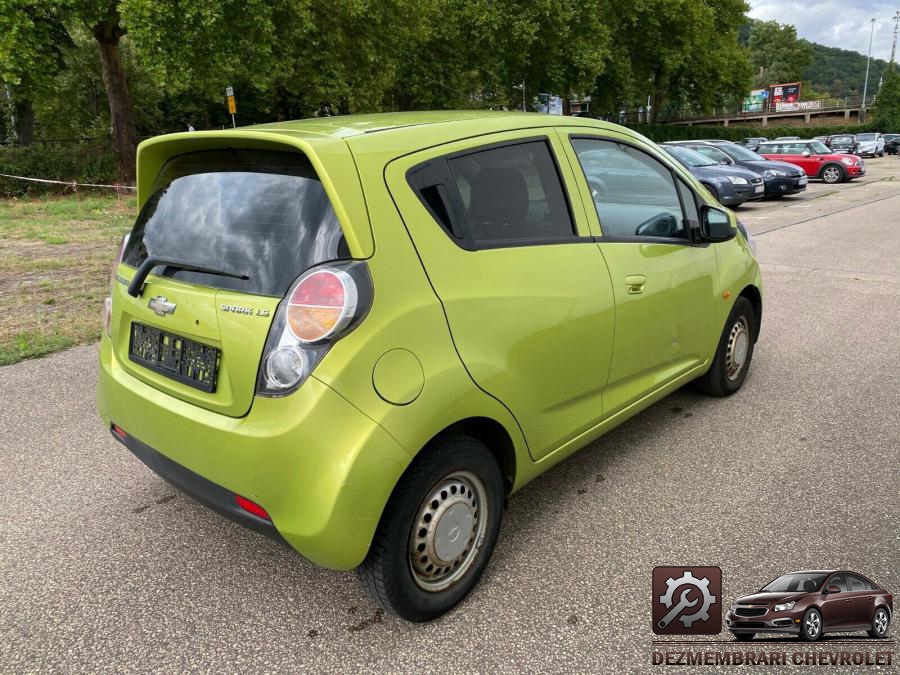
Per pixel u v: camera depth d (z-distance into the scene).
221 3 17.53
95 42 31.64
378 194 2.18
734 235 3.95
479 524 2.50
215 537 2.97
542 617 2.42
